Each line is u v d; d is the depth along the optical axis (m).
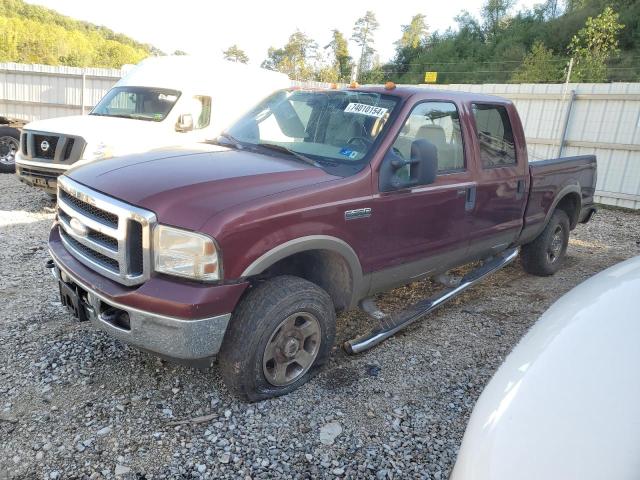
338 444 2.86
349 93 4.13
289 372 3.28
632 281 1.83
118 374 3.39
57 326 4.00
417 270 4.05
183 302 2.68
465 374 3.67
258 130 4.20
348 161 3.56
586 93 11.80
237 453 2.74
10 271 5.15
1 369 3.37
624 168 11.52
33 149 7.47
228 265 2.78
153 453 2.71
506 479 1.30
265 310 2.95
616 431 1.26
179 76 8.58
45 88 15.88
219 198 2.89
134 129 7.75
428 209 3.91
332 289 3.62
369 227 3.49
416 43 77.75
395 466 2.71
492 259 5.21
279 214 2.96
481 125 4.55
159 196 2.86
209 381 3.38
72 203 3.32
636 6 53.34
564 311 1.81
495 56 62.25
